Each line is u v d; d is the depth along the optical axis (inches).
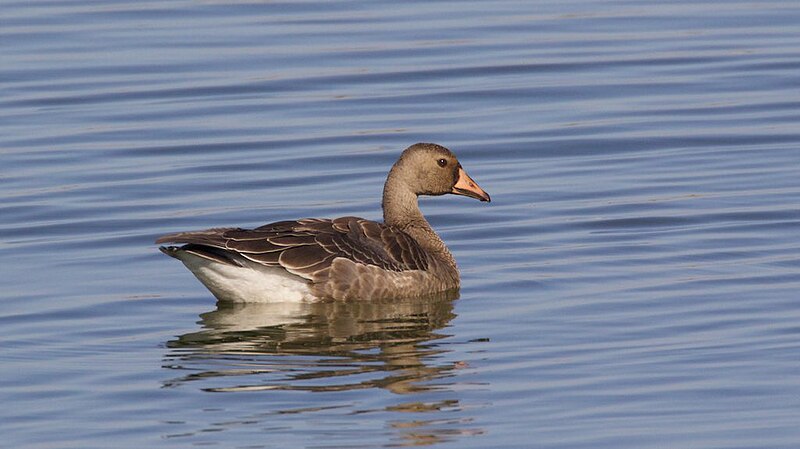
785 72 1000.9
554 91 970.7
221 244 595.5
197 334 569.9
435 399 482.9
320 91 974.4
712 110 929.5
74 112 931.3
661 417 465.1
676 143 871.7
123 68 1013.8
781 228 707.4
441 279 639.1
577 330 563.2
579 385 496.1
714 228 712.4
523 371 511.8
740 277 631.2
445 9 1159.0
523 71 1012.5
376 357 532.1
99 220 744.3
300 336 564.4
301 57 1037.2
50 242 710.5
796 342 535.8
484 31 1097.4
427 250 659.4
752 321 565.6
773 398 478.6
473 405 477.1
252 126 911.0
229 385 500.4
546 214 750.5
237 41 1070.4
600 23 1119.6
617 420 463.2
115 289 638.5
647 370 510.3
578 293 617.9
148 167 837.2
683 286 620.7
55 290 635.5
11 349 550.6
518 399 483.2
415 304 617.0
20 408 482.9
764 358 518.9
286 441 445.1
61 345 555.8
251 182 812.6
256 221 744.3
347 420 463.8
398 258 633.0
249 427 457.7
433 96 964.0
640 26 1110.4
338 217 705.0
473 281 647.1
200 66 1019.9
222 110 938.7
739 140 872.9
